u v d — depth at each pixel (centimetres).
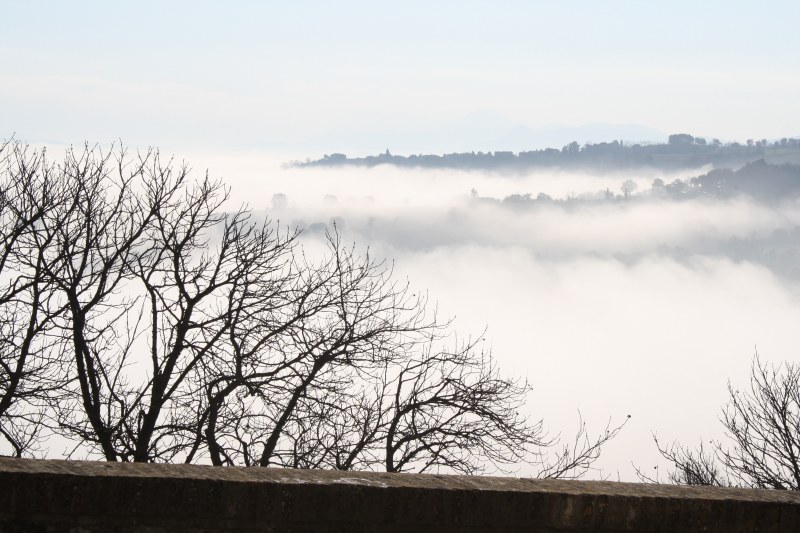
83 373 2317
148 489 841
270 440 2397
